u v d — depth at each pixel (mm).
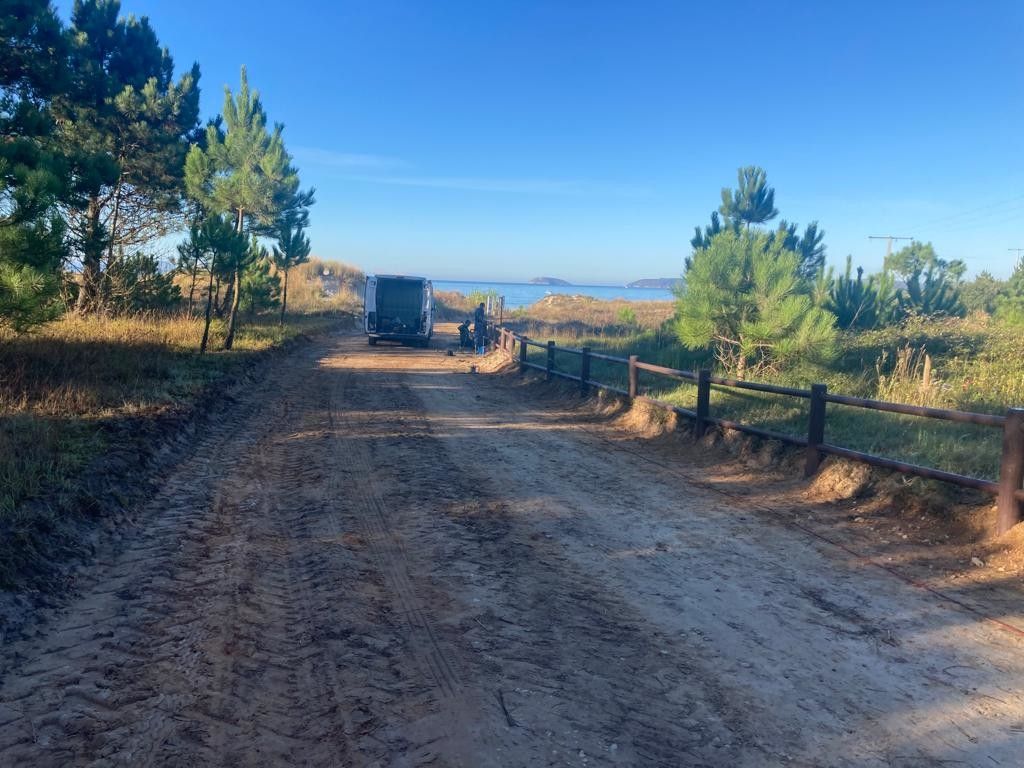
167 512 6691
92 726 3375
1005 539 5680
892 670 4012
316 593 5000
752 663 4090
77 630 4340
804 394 8172
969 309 26344
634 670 3996
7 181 8664
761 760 3191
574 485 8125
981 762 3178
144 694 3660
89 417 8609
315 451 9562
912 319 17094
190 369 13820
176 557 5598
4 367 9984
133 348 14016
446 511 6961
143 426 8734
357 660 4066
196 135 26594
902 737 3375
